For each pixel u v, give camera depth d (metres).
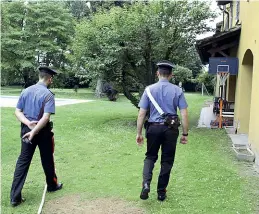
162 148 4.54
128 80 12.11
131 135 9.69
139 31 10.71
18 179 4.50
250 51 9.15
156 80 11.84
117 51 10.73
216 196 4.86
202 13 11.32
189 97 29.39
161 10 11.23
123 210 4.34
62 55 32.81
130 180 5.52
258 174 5.99
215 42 11.30
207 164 6.56
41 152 4.79
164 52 11.29
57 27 31.91
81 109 16.38
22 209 4.36
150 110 4.54
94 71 11.27
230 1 15.34
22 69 31.86
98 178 5.62
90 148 7.92
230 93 13.68
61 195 4.84
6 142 8.35
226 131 10.52
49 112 4.52
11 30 31.52
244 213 4.28
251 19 8.47
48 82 4.80
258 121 6.81
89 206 4.46
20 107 4.61
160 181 4.61
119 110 16.50
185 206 4.49
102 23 11.66
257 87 7.14
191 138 9.25
